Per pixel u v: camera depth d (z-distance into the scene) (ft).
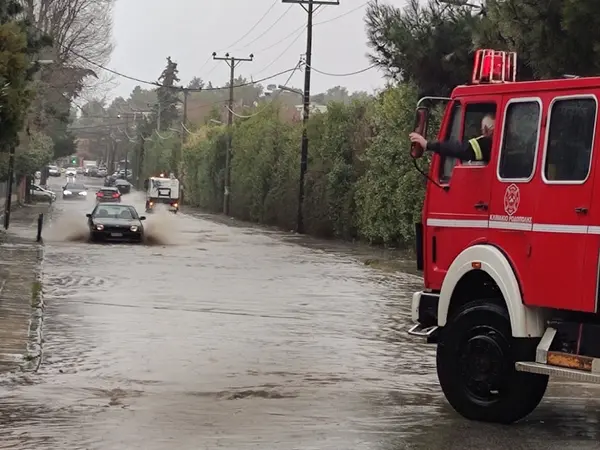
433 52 84.07
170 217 224.12
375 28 88.43
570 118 29.60
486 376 31.63
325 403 35.22
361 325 58.29
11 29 74.84
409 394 37.42
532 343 30.63
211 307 63.93
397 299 73.00
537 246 29.89
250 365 43.34
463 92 33.35
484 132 32.50
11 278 76.02
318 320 59.72
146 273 85.61
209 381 39.34
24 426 30.55
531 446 28.63
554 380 41.37
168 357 44.78
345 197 148.77
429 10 86.02
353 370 43.01
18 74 74.90
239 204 227.81
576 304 28.60
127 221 127.24
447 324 32.99
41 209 212.02
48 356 44.47
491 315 31.58
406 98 121.08
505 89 31.78
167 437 29.27
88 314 58.59
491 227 31.76
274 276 88.22
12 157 135.13
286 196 182.29
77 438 28.96
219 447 28.09
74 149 316.40
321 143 164.86
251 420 31.99
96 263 93.81
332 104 160.76
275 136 203.92
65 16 200.03
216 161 268.00
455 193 33.37
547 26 60.18
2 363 41.93
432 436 29.86
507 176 31.37
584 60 59.26
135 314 59.16
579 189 28.86
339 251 125.59
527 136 30.94
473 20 81.71
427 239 34.65
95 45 220.02
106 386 37.88
